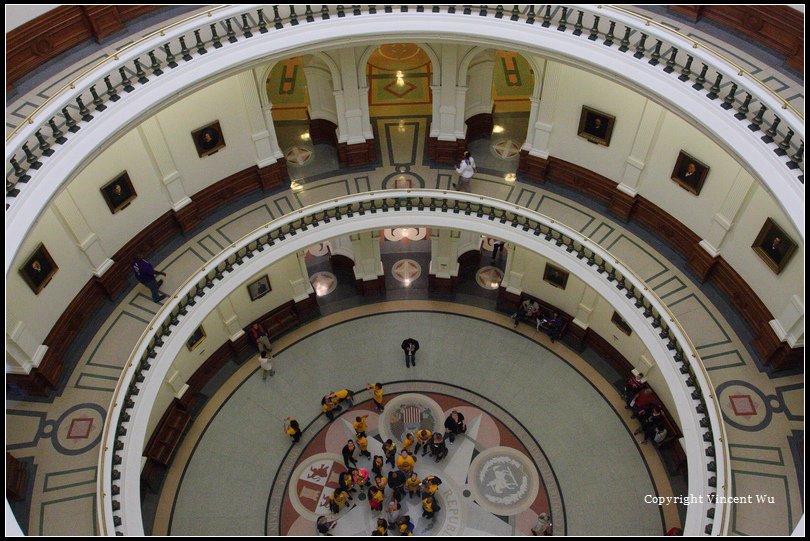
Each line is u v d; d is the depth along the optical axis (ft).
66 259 45.75
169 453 54.44
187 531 51.06
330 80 60.13
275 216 58.23
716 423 39.37
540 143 57.62
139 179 50.21
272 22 45.70
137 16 47.85
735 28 43.75
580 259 52.13
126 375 42.98
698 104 38.50
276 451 55.93
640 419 54.95
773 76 40.70
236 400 59.41
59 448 42.39
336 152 65.16
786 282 42.01
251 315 62.23
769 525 36.68
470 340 63.98
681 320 48.14
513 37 44.70
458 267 67.31
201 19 42.37
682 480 52.54
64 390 45.52
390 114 67.97
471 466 54.70
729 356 45.55
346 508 52.19
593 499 52.24
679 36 39.01
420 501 52.47
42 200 34.76
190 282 49.11
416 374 61.36
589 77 50.55
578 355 62.23
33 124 34.86
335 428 57.57
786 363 43.37
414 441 55.98
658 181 51.26
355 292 68.49
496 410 58.44
